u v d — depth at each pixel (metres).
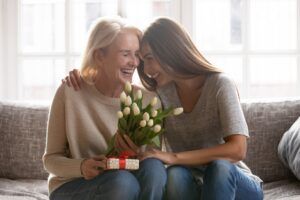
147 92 2.57
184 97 2.55
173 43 2.45
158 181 2.15
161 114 2.30
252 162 3.09
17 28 3.70
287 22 3.70
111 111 2.49
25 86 3.79
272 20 3.70
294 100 3.21
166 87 2.58
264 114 3.14
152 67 2.49
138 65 2.52
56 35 3.75
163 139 2.63
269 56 3.63
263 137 3.10
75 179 2.38
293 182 2.99
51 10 3.74
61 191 2.38
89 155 2.46
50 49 3.76
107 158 2.22
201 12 3.69
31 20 3.75
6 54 3.71
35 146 3.18
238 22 3.70
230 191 2.18
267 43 3.71
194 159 2.32
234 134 2.37
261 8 3.69
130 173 2.18
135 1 3.68
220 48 3.71
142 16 3.69
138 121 2.26
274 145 3.10
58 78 3.78
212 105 2.45
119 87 2.49
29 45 3.77
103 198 2.16
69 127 2.44
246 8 3.62
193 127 2.50
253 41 3.71
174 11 3.66
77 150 2.45
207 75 2.51
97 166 2.23
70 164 2.32
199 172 2.43
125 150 2.28
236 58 3.72
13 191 2.89
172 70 2.47
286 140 2.96
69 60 3.69
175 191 2.21
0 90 3.72
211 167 2.21
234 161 2.37
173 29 2.46
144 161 2.23
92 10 3.73
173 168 2.28
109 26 2.43
